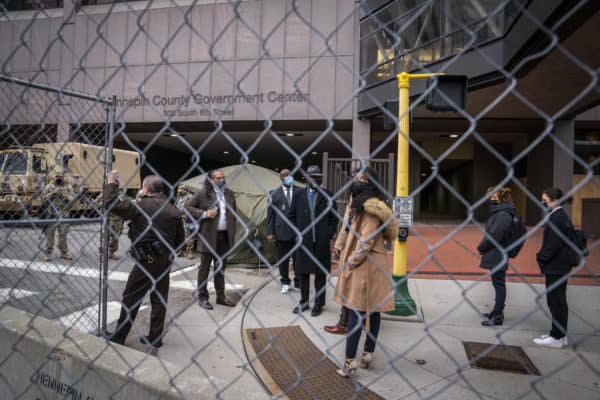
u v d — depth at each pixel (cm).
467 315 486
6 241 297
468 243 1053
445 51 1032
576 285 619
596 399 290
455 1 1009
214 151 2319
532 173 1642
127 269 717
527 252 933
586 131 1642
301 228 487
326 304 530
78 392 203
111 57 1558
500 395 295
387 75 1255
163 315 375
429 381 317
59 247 743
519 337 413
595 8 500
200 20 1544
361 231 337
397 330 432
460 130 1638
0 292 504
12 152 398
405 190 478
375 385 308
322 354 364
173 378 167
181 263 790
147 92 1559
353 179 112
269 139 1820
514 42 758
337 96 1461
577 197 1609
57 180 444
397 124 105
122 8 1558
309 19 1487
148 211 355
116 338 354
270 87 1497
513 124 1527
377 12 1291
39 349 224
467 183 2112
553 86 952
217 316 471
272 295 570
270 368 333
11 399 235
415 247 995
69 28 1534
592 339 405
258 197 799
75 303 490
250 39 1520
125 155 1470
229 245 525
